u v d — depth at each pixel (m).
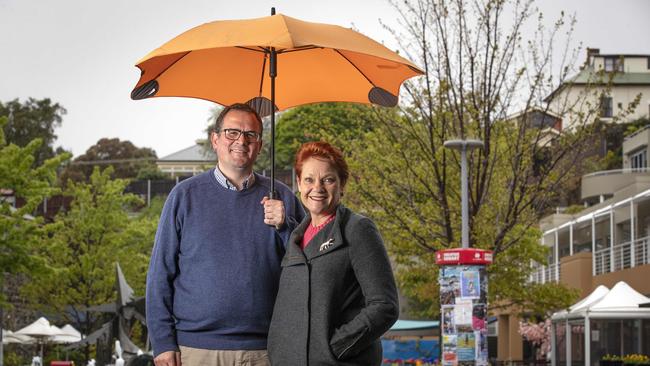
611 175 59.12
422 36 23.17
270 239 5.17
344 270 4.63
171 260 5.17
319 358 4.54
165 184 101.00
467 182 22.22
